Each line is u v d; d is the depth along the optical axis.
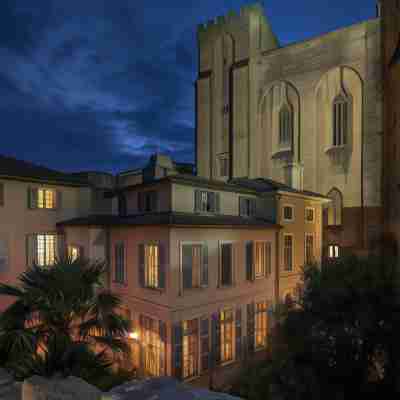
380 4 33.19
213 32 46.28
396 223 26.27
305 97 37.53
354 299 12.73
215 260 18.67
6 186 20.83
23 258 21.33
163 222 16.66
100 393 4.46
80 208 24.14
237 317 19.70
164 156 27.22
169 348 16.28
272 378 12.86
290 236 24.73
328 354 12.18
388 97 31.14
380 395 12.20
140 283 18.33
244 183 26.98
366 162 32.97
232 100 43.31
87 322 11.01
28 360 7.14
